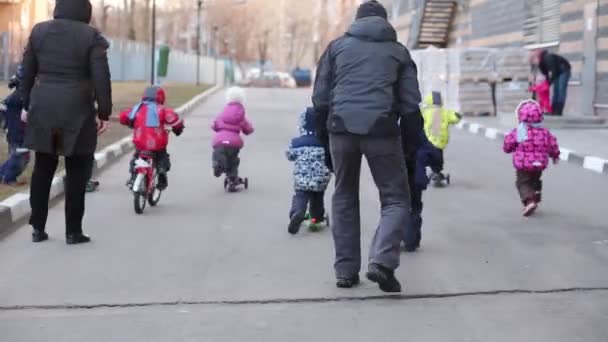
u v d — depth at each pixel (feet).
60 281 33.42
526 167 47.55
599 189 58.95
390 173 31.04
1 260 36.94
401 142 31.48
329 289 32.14
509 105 119.44
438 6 178.60
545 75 104.22
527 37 135.03
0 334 27.14
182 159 73.97
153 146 49.19
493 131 96.02
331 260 36.96
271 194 55.47
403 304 30.40
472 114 119.34
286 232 43.16
